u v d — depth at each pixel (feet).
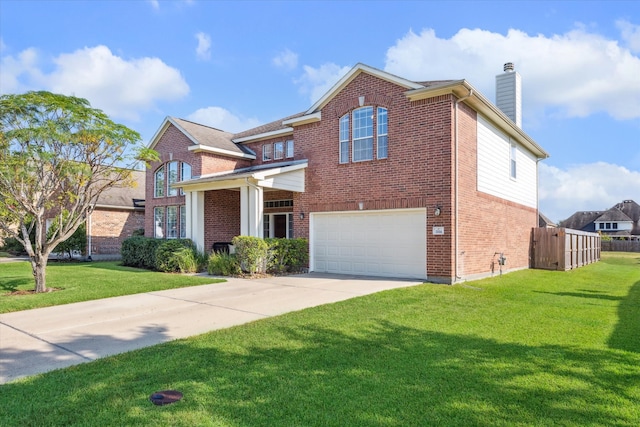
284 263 46.96
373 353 17.42
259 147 66.23
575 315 25.52
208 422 11.23
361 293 32.68
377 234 44.21
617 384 14.24
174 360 16.30
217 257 45.88
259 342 18.89
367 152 44.91
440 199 39.29
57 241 33.91
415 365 15.97
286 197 59.26
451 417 11.69
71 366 15.78
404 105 41.98
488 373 15.17
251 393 13.20
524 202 62.23
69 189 34.19
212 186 50.52
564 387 13.94
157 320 23.59
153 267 52.95
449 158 38.88
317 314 24.81
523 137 58.18
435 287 35.91
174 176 66.33
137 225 87.25
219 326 22.18
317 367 15.65
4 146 30.19
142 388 13.52
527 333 20.97
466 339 19.70
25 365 16.01
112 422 11.19
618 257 99.19
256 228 46.29
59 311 26.03
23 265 55.83
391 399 12.84
